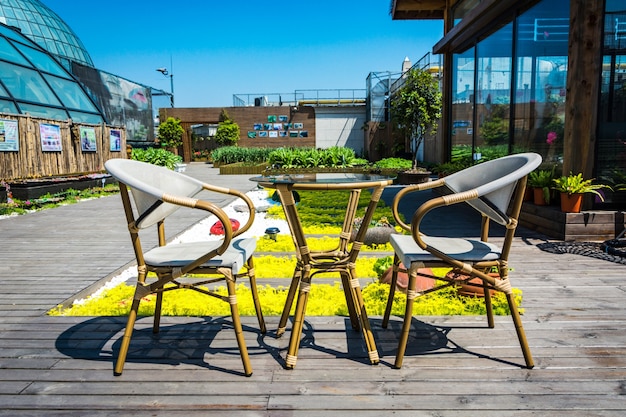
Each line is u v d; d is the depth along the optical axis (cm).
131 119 1952
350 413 150
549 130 505
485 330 217
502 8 588
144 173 195
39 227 544
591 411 150
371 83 2120
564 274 314
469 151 770
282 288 297
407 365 183
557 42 480
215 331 220
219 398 160
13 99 882
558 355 190
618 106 426
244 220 604
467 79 777
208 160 2712
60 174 958
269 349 199
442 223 541
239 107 2397
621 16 420
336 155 1503
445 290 277
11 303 268
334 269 195
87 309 257
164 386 168
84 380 173
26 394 164
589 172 423
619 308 246
